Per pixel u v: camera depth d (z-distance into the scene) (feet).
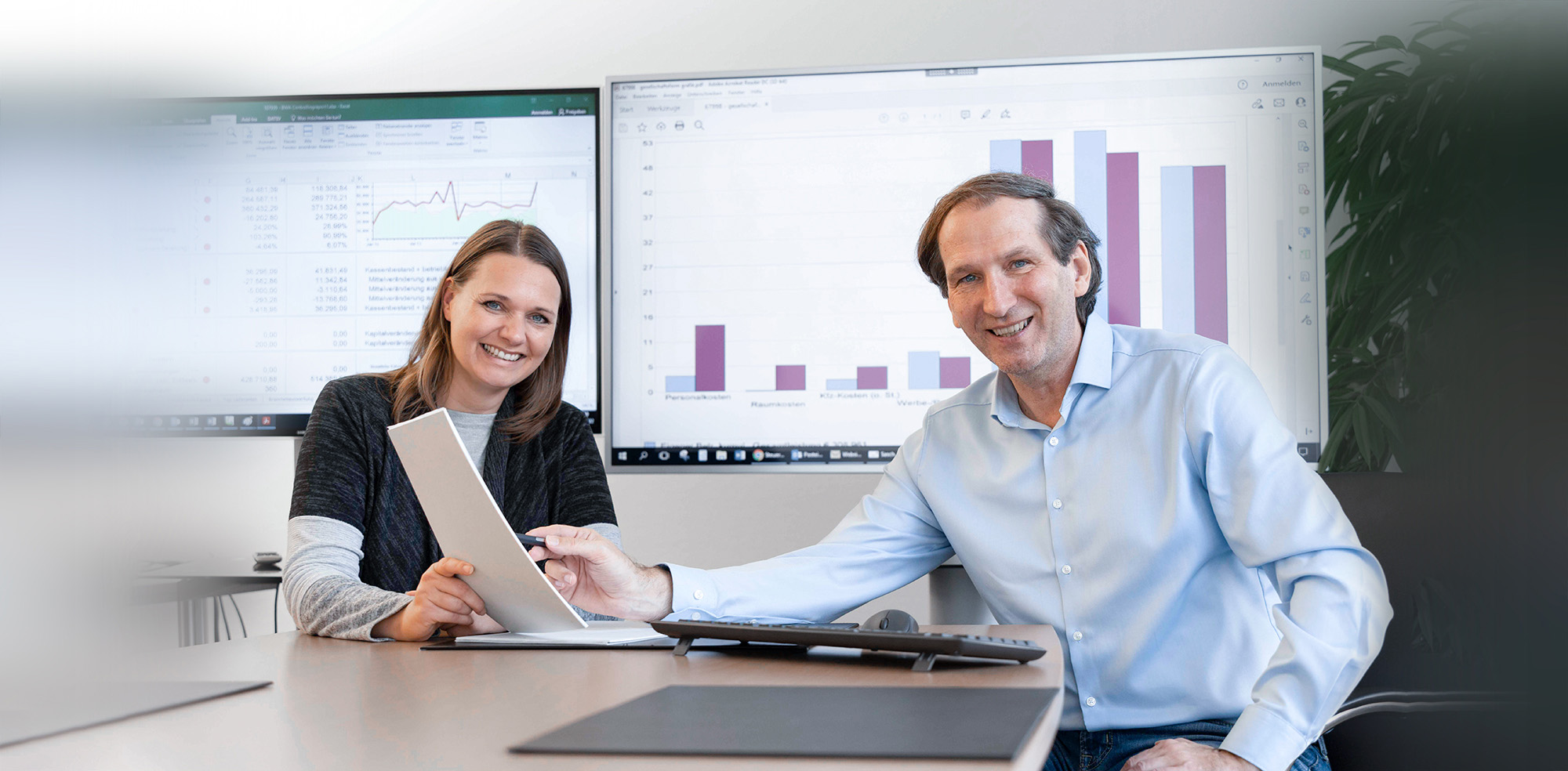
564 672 2.73
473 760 1.68
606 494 5.64
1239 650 4.17
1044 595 4.32
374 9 10.32
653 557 9.82
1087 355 4.31
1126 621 4.21
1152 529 4.15
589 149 8.36
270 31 10.40
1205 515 4.16
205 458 9.80
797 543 9.72
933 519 4.69
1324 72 9.12
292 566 4.38
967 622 5.52
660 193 8.09
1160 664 4.19
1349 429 8.28
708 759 1.66
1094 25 9.60
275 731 1.94
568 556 3.64
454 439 3.34
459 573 3.62
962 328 4.45
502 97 8.41
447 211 8.43
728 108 8.05
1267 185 7.67
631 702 2.21
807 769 1.59
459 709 2.17
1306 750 4.13
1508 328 7.86
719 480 9.80
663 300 8.09
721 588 3.92
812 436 7.99
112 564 8.70
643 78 8.09
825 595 4.27
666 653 3.15
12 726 1.94
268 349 8.50
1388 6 9.32
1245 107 7.68
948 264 4.38
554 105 8.38
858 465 7.95
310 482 4.81
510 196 8.40
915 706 2.12
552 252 5.69
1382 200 8.39
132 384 8.57
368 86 10.31
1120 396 4.31
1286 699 3.41
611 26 10.09
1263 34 9.46
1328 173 8.60
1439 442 7.94
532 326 5.51
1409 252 8.24
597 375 8.30
